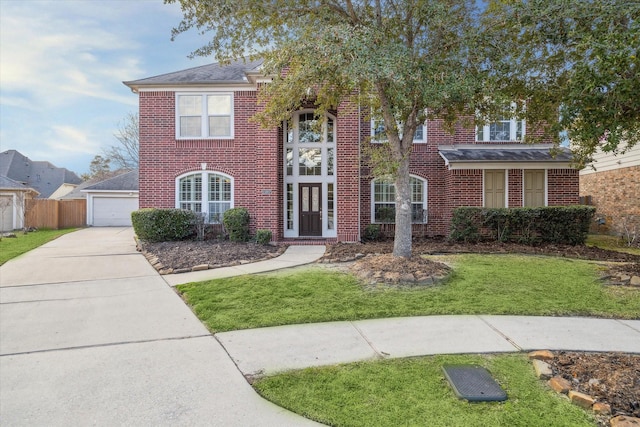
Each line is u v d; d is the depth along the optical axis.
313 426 2.70
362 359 3.86
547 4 6.45
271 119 9.48
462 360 3.78
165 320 5.21
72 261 9.84
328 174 14.43
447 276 7.34
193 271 8.49
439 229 14.35
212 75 14.52
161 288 7.05
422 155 14.45
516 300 5.96
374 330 4.74
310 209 14.41
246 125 13.87
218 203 13.98
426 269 7.36
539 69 7.63
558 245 12.03
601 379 3.29
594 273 7.78
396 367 3.65
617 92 5.35
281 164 14.16
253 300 6.08
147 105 13.85
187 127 13.98
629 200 15.20
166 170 13.88
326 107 9.45
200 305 5.84
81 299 6.31
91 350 4.15
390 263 7.62
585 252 10.90
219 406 2.97
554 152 10.25
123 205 26.17
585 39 5.82
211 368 3.67
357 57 6.32
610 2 6.06
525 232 12.25
